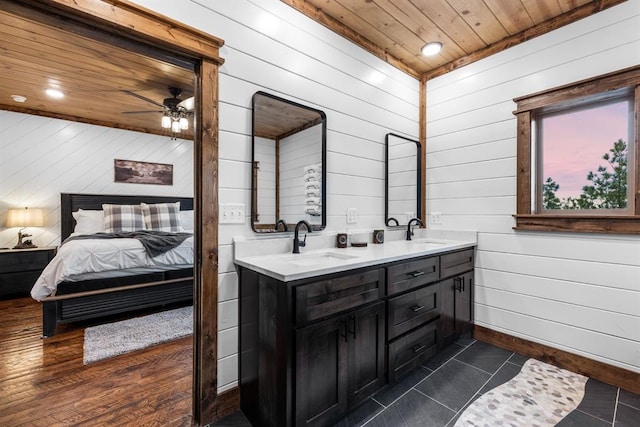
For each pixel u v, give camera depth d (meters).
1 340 2.52
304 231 2.06
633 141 1.91
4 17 1.96
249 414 1.61
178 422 1.58
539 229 2.21
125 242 3.05
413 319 1.94
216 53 1.61
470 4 2.03
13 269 3.70
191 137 5.15
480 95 2.58
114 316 3.08
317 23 2.13
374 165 2.56
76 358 2.22
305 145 2.07
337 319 1.50
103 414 1.62
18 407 1.67
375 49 2.55
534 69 2.27
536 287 2.26
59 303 2.64
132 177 4.71
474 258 2.60
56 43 2.31
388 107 2.67
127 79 2.98
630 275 1.87
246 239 1.76
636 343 1.84
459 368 2.10
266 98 1.85
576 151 2.16
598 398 1.77
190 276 3.40
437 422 1.57
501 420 1.58
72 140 4.27
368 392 1.65
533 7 2.06
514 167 2.37
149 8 1.42
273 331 1.39
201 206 1.58
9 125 3.90
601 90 1.95
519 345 2.33
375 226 2.58
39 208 4.04
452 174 2.77
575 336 2.07
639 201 1.83
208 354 1.59
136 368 2.10
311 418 1.39
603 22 1.97
